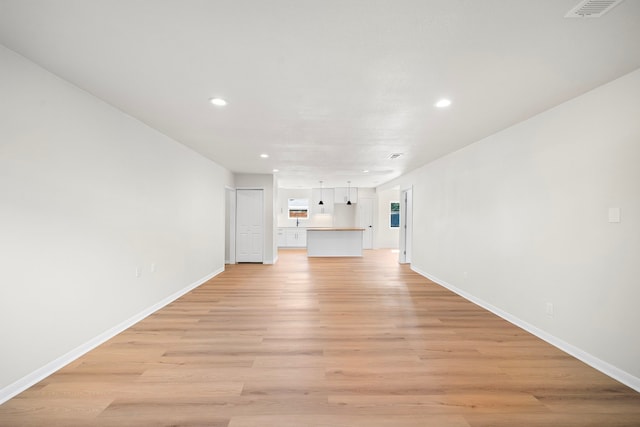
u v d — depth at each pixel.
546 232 3.07
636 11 1.57
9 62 2.04
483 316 3.82
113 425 1.82
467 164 4.65
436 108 3.03
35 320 2.25
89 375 2.36
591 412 1.97
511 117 3.29
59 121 2.44
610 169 2.42
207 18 1.67
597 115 2.53
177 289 4.61
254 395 2.13
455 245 5.05
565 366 2.55
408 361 2.63
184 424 1.84
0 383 2.01
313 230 9.41
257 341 3.03
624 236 2.31
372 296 4.77
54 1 1.53
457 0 1.52
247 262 8.15
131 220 3.43
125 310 3.34
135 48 2.00
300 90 2.62
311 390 2.20
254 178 8.02
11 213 2.08
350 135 4.06
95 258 2.87
